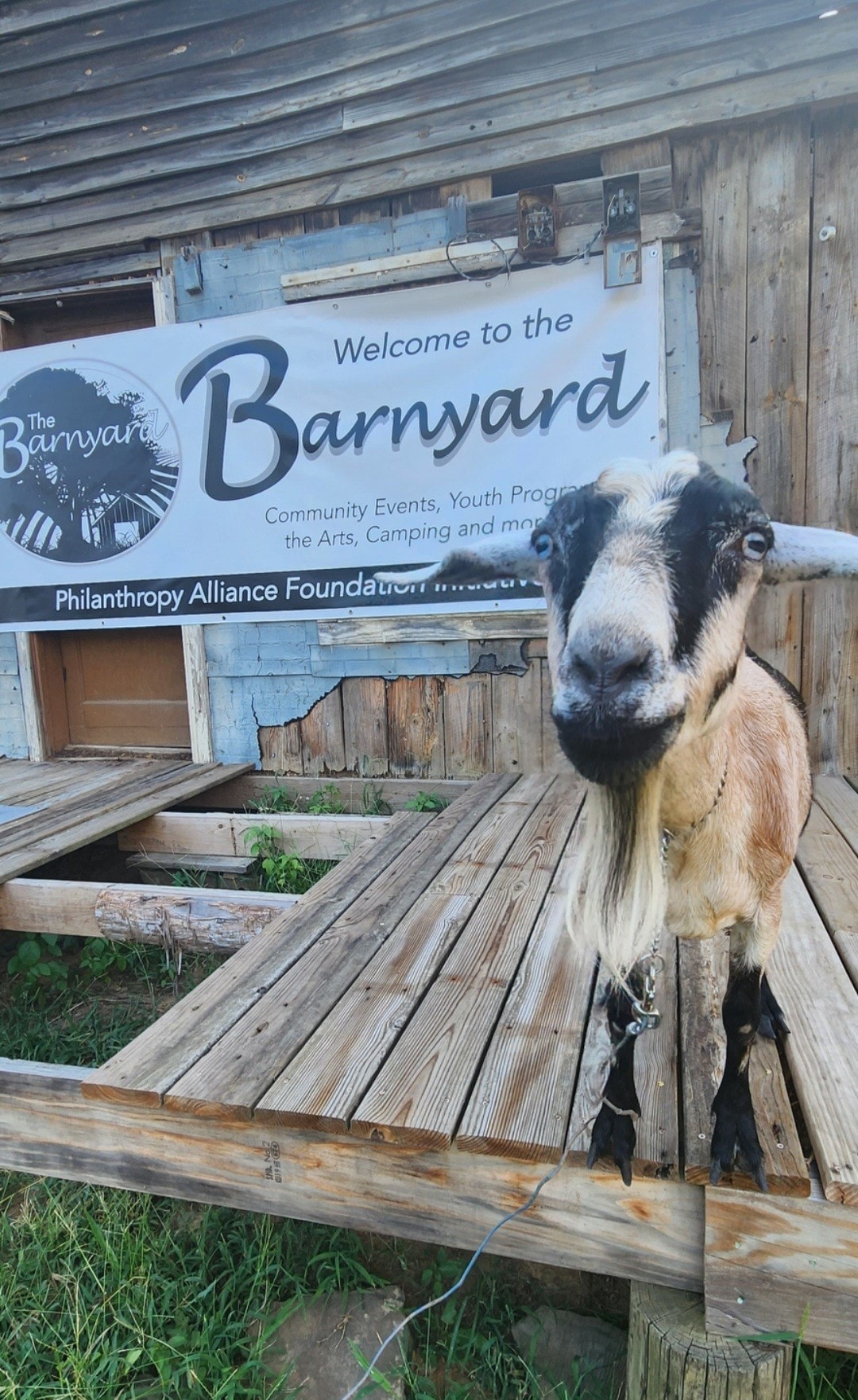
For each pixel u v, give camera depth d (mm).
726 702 1196
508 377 4145
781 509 3967
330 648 4688
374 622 4543
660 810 1301
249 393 4562
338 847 3902
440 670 4516
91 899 3135
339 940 2568
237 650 4855
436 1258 2162
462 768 4598
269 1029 2084
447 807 3906
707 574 1100
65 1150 2027
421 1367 1905
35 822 3758
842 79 3525
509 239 4023
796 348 3832
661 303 3895
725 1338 1521
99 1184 2021
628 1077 1557
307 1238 2201
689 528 1096
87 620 5074
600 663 1005
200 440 4695
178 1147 1919
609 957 1280
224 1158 1889
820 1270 1496
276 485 4594
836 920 2461
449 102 4027
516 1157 1638
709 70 3666
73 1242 2193
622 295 3922
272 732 4891
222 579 4777
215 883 4180
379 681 4645
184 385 4672
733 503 1129
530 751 4465
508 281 4062
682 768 1252
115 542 4945
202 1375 1826
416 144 4117
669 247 3877
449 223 4133
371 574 4516
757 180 3760
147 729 5418
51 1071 2027
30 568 5137
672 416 4008
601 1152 1556
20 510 5094
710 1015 2061
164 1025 2127
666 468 1152
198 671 4926
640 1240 1631
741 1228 1521
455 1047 1979
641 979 1595
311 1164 1824
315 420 4480
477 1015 2125
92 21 4457
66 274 4863
